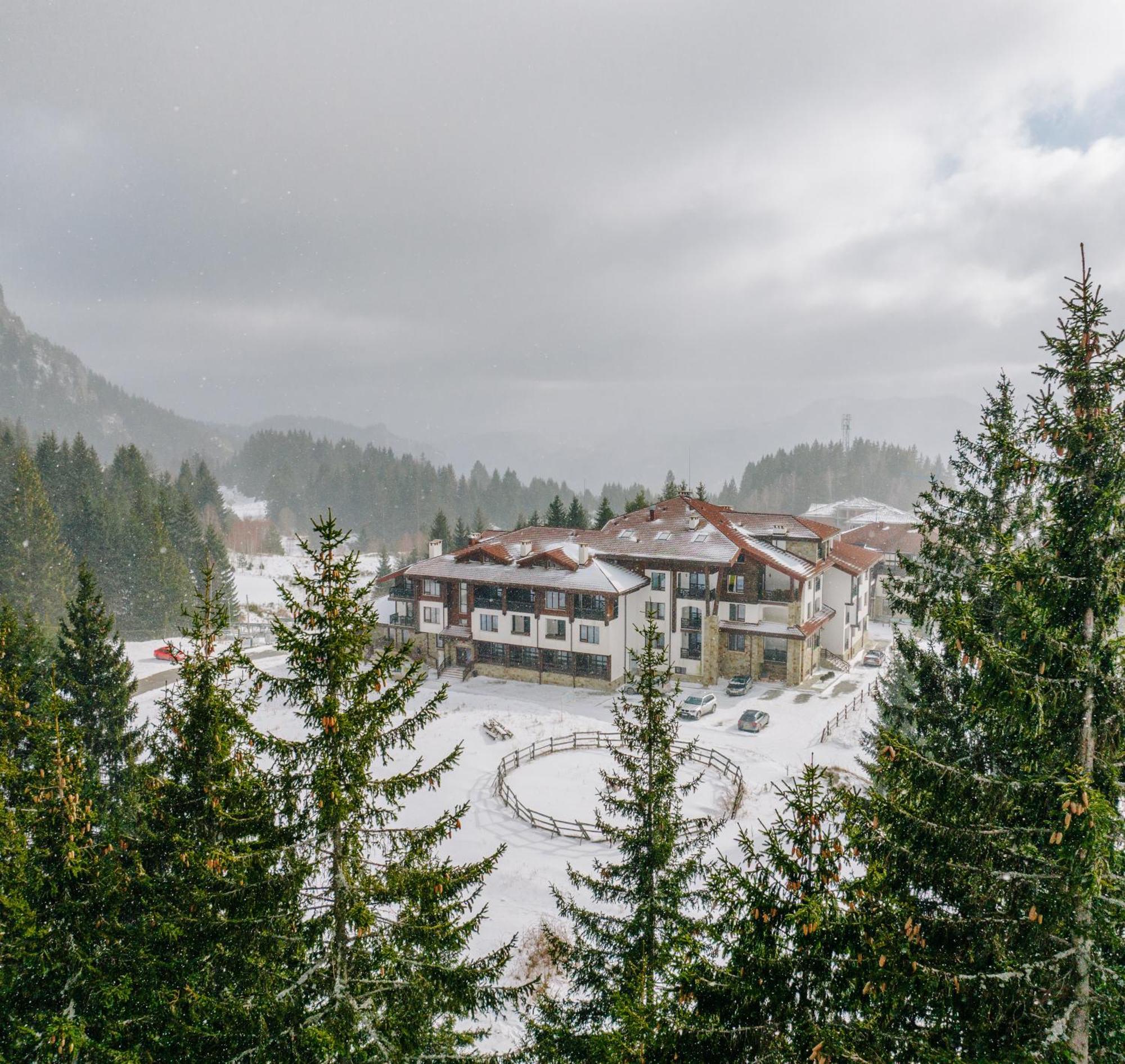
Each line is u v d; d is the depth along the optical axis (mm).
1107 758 9836
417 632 64375
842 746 43562
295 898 11664
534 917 26438
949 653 11211
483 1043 20406
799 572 55281
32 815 13711
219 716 14781
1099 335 10031
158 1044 11320
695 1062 10070
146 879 13781
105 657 29578
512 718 46938
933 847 10219
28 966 11547
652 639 15586
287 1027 10617
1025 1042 9609
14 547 80188
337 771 11500
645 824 14742
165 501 110562
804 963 10242
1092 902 9664
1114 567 9688
